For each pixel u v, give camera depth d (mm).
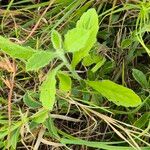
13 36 285
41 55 176
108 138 251
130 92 200
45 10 267
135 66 265
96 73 251
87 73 239
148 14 245
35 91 251
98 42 262
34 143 249
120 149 214
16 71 262
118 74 257
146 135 222
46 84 182
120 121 237
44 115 215
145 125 235
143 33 254
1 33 289
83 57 215
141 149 219
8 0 304
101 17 277
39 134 234
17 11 285
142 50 259
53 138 243
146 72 263
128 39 247
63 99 235
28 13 292
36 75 260
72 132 258
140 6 249
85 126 257
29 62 172
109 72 258
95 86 209
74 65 200
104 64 252
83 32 171
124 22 277
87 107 231
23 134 237
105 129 248
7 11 282
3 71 267
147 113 227
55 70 186
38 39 266
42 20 281
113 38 276
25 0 289
